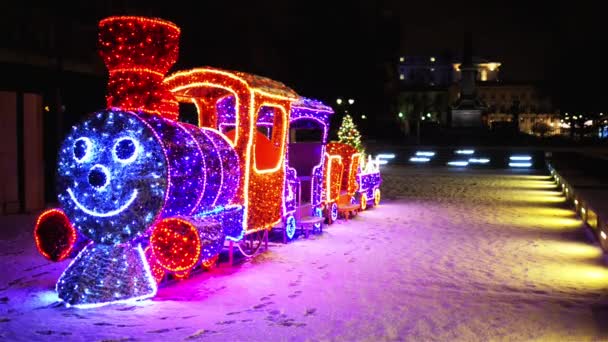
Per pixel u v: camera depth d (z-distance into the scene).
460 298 8.12
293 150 14.18
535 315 7.30
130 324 6.79
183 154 8.40
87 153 7.97
